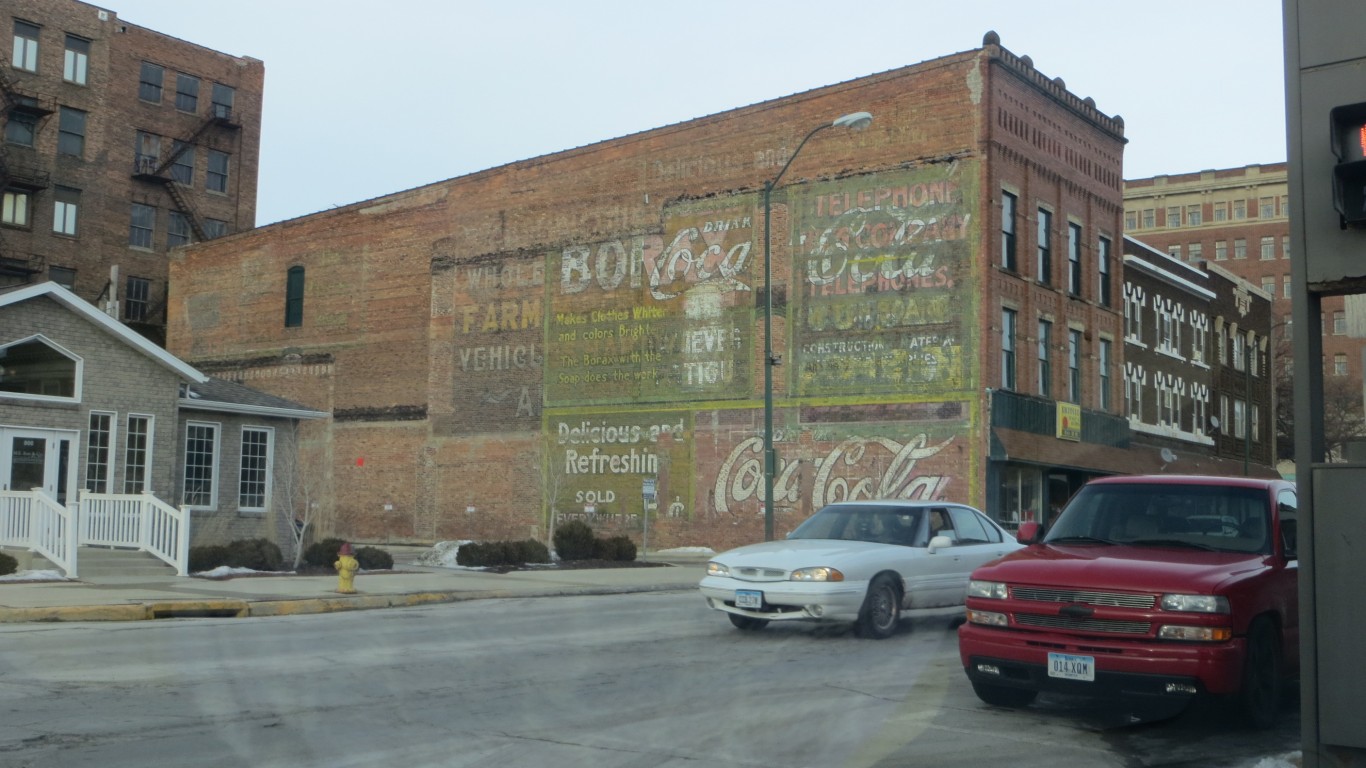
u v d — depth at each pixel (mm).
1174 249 112938
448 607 18406
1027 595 8664
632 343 41000
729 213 39250
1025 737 8070
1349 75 6668
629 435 40688
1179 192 113062
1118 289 42000
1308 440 6598
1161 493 9914
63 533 21141
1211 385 52250
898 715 8281
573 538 30859
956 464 34188
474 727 7012
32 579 20047
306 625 14391
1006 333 35469
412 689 8281
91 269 62438
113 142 63719
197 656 10617
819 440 36688
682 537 39062
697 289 39688
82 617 15375
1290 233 6762
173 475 27609
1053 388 37844
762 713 7621
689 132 40406
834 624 14242
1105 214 41375
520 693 8000
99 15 63406
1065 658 8359
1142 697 8422
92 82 62969
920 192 35688
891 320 35781
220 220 67875
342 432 48969
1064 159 38906
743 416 38250
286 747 6633
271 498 30547
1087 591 8406
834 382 36625
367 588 20234
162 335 63594
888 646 12344
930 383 34906
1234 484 9766
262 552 24359
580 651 10203
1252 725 8484
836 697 8609
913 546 14055
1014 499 35281
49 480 25141
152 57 65688
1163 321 47531
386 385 47812
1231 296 55188
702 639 12188
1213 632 8039
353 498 48188
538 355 43344
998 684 8844
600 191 42406
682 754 6430
